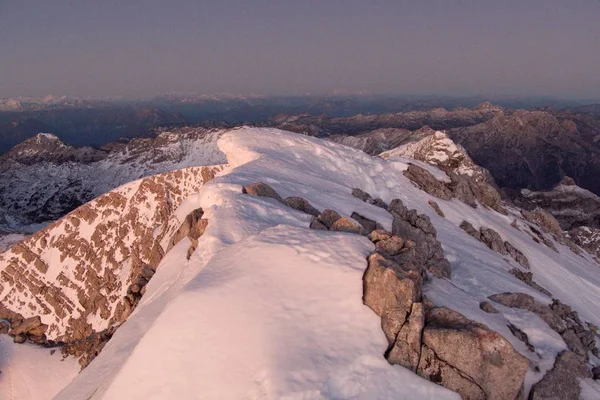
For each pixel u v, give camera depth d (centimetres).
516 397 1848
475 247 5338
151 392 1659
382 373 1744
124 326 2886
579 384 2122
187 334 1798
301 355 1714
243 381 1625
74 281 6469
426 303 2120
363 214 4081
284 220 3142
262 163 4828
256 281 2041
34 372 5281
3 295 6631
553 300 3819
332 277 2072
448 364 1836
